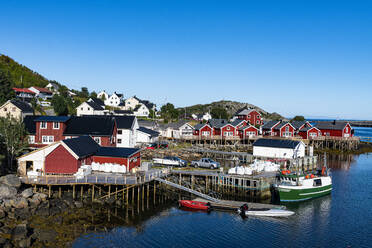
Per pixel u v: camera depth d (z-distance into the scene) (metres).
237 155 64.94
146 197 38.78
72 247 24.34
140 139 72.44
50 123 52.41
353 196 42.75
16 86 114.25
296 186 39.25
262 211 34.06
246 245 26.81
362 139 117.94
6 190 30.91
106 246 25.03
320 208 37.38
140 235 27.67
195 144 83.50
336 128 91.88
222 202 37.19
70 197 33.84
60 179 35.09
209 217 33.09
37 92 116.00
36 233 25.58
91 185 36.59
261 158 62.12
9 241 23.77
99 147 44.50
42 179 34.94
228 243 27.08
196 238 27.80
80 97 152.50
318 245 27.19
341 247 26.89
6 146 40.38
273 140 64.44
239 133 90.50
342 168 63.56
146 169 43.38
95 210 32.28
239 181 42.22
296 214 35.03
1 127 39.66
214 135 89.12
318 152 85.56
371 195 43.31
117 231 28.09
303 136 91.56
